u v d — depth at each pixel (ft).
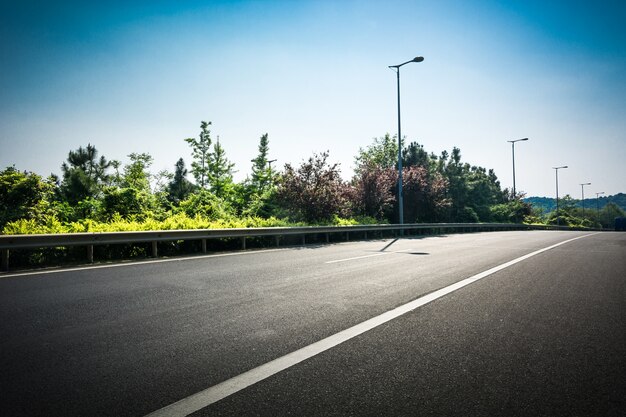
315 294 20.51
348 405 8.86
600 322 15.53
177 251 41.42
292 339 13.35
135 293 20.56
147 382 10.00
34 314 16.33
